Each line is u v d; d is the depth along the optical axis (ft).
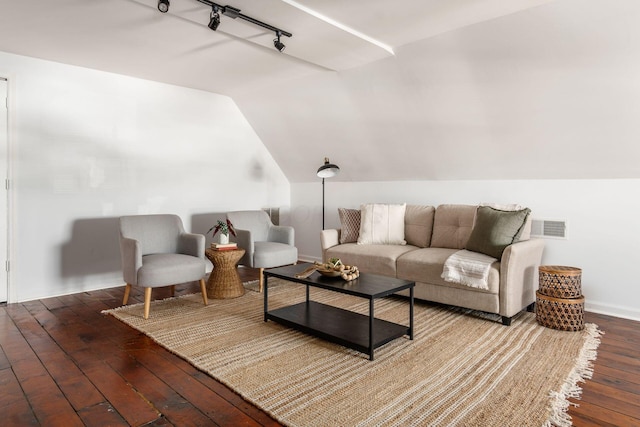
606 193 10.61
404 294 12.00
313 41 9.84
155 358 7.80
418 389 6.54
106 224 13.35
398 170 14.75
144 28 9.48
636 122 9.13
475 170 12.86
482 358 7.72
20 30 9.70
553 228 11.52
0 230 11.37
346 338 8.06
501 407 5.98
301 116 15.14
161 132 14.57
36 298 11.97
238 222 14.25
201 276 11.17
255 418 5.79
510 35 8.82
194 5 8.10
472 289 10.01
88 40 10.32
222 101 16.34
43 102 11.97
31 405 6.10
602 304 10.73
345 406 6.03
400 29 9.33
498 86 10.08
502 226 10.19
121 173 13.65
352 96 12.98
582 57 8.55
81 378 6.97
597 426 5.49
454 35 9.41
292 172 18.40
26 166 11.73
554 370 7.16
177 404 6.16
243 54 11.23
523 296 10.08
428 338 8.77
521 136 10.99
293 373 7.12
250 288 13.21
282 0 7.85
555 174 11.38
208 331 9.19
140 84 13.96
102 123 13.15
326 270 9.09
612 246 10.55
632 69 8.27
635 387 6.57
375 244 13.21
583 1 7.57
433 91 11.21
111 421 5.70
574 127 10.00
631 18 7.49
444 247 12.37
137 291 12.87
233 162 16.84
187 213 15.44
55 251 12.32
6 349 8.18
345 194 16.88
